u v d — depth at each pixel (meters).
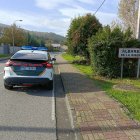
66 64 29.22
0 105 8.59
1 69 21.05
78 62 30.06
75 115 7.22
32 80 10.74
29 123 6.77
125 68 14.99
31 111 7.94
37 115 7.52
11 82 10.77
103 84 12.63
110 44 14.55
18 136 5.86
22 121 6.92
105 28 15.35
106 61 14.88
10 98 9.72
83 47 27.78
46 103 9.07
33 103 9.02
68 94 10.21
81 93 10.41
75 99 9.25
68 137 5.91
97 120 6.77
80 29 27.77
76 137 5.66
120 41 14.62
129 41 14.75
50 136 5.91
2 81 13.85
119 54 14.09
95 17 28.34
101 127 6.22
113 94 10.05
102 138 5.54
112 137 5.58
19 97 9.95
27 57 11.05
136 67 14.95
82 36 27.64
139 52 14.13
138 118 6.88
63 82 13.45
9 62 10.84
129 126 6.27
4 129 6.29
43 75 10.84
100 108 7.94
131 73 15.09
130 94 9.96
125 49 14.08
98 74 15.62
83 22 27.83
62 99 9.90
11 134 5.98
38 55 11.39
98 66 15.34
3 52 59.94
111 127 6.21
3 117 7.23
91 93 10.39
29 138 5.76
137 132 5.87
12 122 6.82
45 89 11.70
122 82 13.30
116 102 8.72
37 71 10.79
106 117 7.02
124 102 8.70
